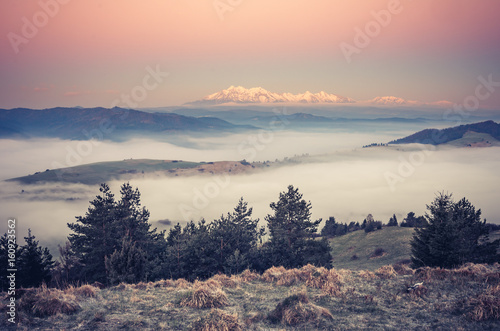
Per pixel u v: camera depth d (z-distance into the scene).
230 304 15.14
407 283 17.31
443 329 11.62
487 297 13.25
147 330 12.02
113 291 17.83
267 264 46.47
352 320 12.87
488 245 39.12
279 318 13.12
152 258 45.38
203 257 42.06
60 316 13.07
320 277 18.48
